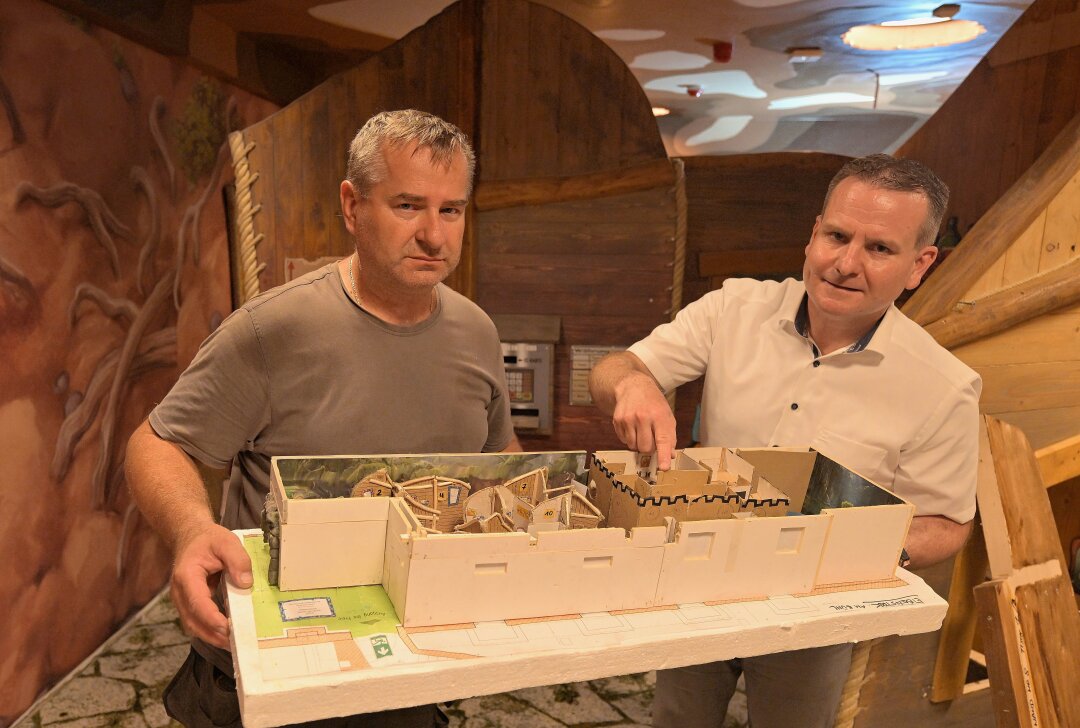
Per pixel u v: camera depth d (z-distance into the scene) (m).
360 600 1.15
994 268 1.98
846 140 7.71
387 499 1.16
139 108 2.96
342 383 1.43
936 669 2.12
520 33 3.05
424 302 1.49
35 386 2.50
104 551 2.98
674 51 4.52
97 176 2.73
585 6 3.53
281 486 1.15
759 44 4.32
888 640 2.02
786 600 1.26
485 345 1.61
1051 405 2.14
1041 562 2.02
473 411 1.59
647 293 3.29
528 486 1.34
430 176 1.30
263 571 1.20
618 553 1.15
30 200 2.41
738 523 1.20
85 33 2.62
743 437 1.77
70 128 2.58
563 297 3.31
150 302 3.13
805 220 3.44
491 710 2.69
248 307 1.40
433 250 1.35
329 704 0.96
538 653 1.05
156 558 3.43
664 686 1.89
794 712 1.72
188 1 3.14
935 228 1.51
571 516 1.22
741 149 8.48
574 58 3.08
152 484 1.32
